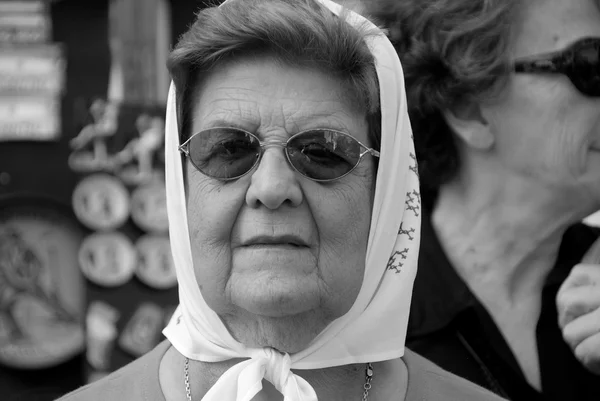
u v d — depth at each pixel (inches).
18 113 212.7
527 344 107.6
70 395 83.1
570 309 105.5
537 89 102.3
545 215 106.3
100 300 216.7
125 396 81.0
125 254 217.9
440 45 103.0
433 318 108.5
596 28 103.0
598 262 107.2
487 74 101.8
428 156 110.3
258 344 75.3
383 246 79.4
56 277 215.5
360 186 76.5
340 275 73.9
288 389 72.4
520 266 108.2
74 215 215.6
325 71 75.4
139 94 216.4
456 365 107.4
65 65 214.1
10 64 212.5
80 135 214.8
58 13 213.6
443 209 111.1
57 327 215.0
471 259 108.7
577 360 106.3
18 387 213.5
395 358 84.0
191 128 79.1
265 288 71.1
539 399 106.7
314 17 75.2
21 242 213.6
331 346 76.3
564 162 103.3
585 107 102.4
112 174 216.5
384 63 80.4
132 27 214.8
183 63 77.5
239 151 73.9
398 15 107.2
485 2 101.3
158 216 219.1
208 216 74.1
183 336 81.3
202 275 74.9
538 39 102.2
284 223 72.2
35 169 214.4
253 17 74.4
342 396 79.0
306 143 73.7
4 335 211.8
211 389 74.4
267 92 74.3
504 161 105.9
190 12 214.4
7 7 211.8
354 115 76.9
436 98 105.6
